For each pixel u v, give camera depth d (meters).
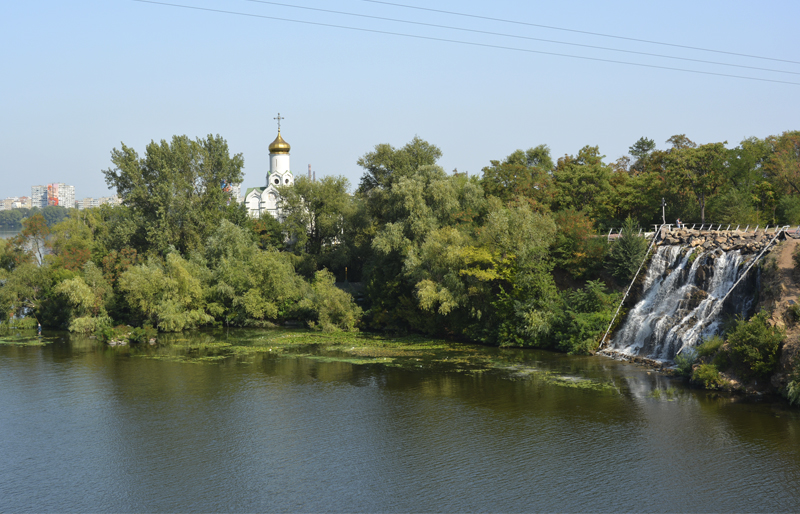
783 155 91.25
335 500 33.88
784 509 31.72
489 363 64.50
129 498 34.53
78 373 63.06
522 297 72.94
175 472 37.78
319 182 117.75
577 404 48.91
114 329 83.38
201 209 109.62
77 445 42.38
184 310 91.00
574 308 69.38
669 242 69.31
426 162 105.69
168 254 94.38
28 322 95.38
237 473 37.47
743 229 80.56
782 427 42.00
